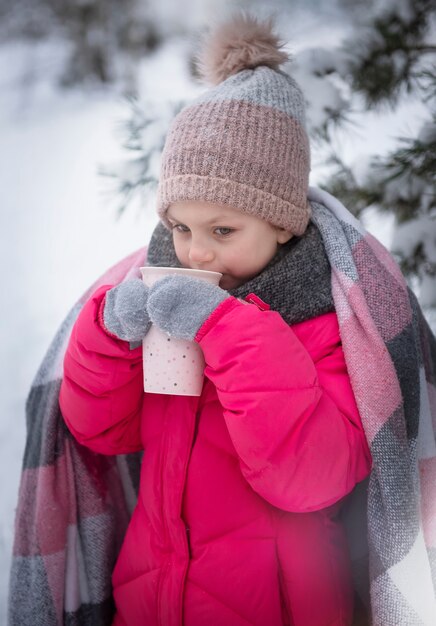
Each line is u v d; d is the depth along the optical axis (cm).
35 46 464
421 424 134
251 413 108
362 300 126
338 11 402
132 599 129
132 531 133
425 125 193
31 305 286
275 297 126
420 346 141
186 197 120
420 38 204
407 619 117
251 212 120
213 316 109
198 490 124
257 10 154
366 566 139
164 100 227
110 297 115
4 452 226
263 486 113
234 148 119
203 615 121
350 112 201
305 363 112
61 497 145
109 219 324
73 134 386
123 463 157
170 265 136
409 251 192
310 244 131
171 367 112
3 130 395
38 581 143
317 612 124
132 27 457
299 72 194
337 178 200
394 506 119
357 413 122
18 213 329
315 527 126
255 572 121
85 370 122
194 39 159
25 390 250
